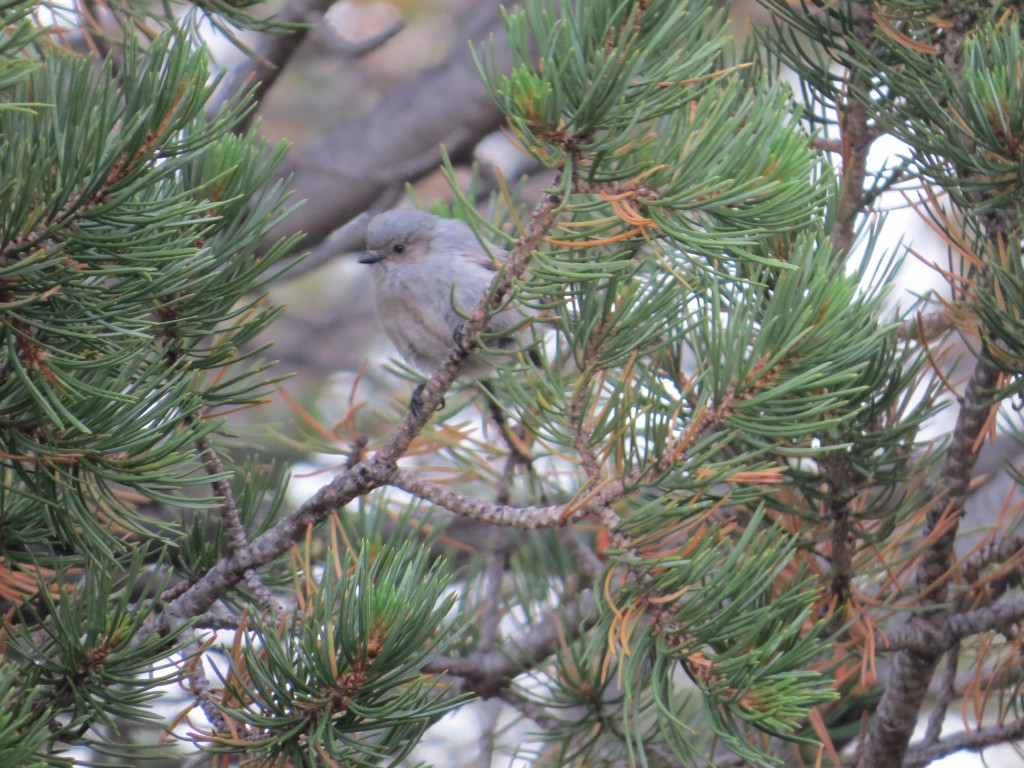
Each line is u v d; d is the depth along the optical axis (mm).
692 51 4676
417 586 4230
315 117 15062
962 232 5570
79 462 4281
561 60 4262
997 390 5391
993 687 7031
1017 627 6484
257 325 5055
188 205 3975
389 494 7586
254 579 5176
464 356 4941
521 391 5406
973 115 4848
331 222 11242
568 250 5027
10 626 4551
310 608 4418
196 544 5543
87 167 3814
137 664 4430
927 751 6586
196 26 5730
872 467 5594
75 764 4059
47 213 3838
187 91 3955
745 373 4621
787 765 6578
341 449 6973
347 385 13742
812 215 4867
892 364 5840
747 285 5078
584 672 6492
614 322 5039
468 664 7043
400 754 4320
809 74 5844
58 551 5777
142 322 4180
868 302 4641
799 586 4754
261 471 6039
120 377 4332
